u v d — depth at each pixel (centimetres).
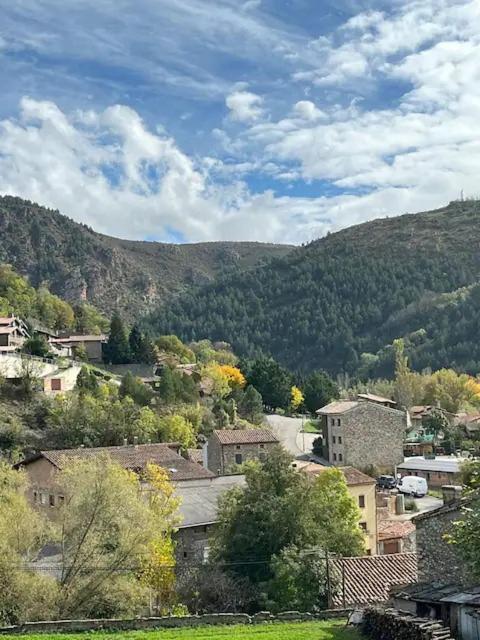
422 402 16562
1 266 18888
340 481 5697
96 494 4378
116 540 4372
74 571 4272
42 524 4381
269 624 3622
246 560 4894
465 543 3000
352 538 5159
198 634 3425
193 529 5803
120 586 4269
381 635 3083
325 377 16000
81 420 9894
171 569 4844
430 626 2817
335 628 3431
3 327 13350
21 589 4100
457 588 3200
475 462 3891
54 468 6712
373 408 11181
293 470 5288
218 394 13400
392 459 11206
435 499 9569
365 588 4184
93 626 3588
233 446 9512
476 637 2833
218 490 6719
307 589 4278
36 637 3431
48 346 13550
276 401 15150
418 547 3659
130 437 9825
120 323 15650
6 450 9169
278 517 4878
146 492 5284
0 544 4134
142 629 3594
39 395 10862
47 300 18012
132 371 14700
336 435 11119
